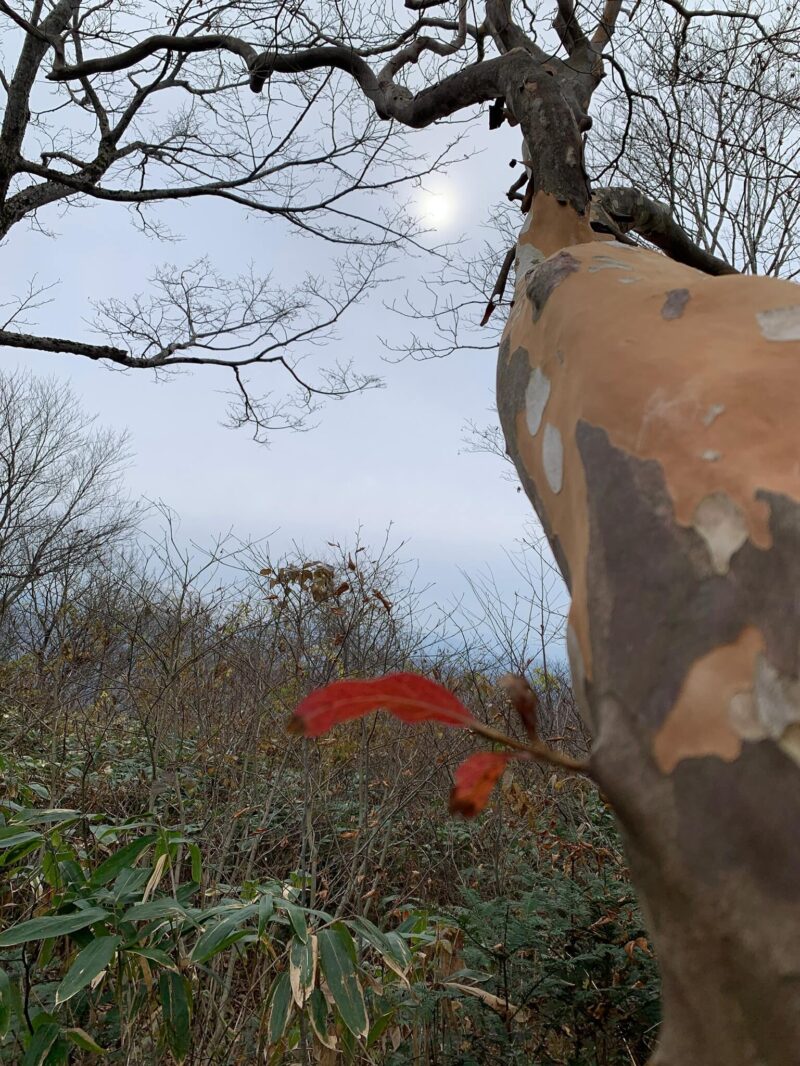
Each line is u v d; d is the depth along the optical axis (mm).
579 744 3584
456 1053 2422
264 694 3818
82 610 5195
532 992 2504
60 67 5215
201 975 2561
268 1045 2078
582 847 2949
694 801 403
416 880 3373
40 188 6242
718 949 378
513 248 1755
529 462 792
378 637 4078
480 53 3863
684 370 562
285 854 3531
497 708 3650
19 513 9547
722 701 412
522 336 885
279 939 2615
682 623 447
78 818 2213
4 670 5020
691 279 712
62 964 2250
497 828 3463
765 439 486
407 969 2152
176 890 2406
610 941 2553
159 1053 2133
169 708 3691
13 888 2646
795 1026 351
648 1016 2385
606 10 2611
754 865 377
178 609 3936
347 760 3516
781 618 412
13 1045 2115
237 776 3643
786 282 637
